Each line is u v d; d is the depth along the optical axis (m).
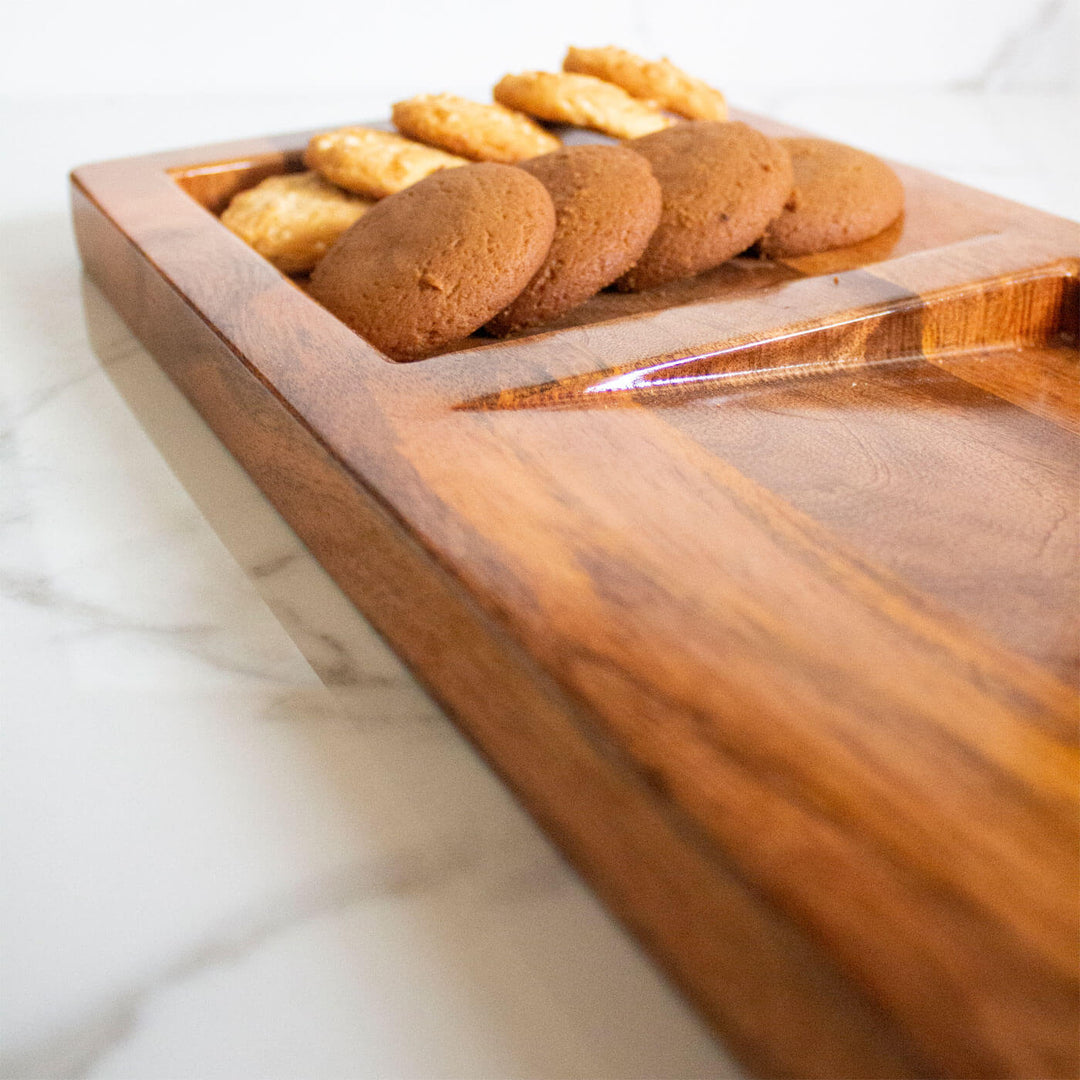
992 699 0.21
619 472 0.26
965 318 0.33
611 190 0.35
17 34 0.56
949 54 0.69
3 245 0.41
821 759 0.19
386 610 0.26
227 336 0.30
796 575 0.24
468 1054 0.19
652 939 0.19
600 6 0.65
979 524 0.27
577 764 0.20
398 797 0.24
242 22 0.60
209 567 0.28
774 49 0.68
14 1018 0.19
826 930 0.15
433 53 0.63
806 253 0.38
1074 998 0.15
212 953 0.20
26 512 0.30
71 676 0.26
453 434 0.27
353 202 0.39
